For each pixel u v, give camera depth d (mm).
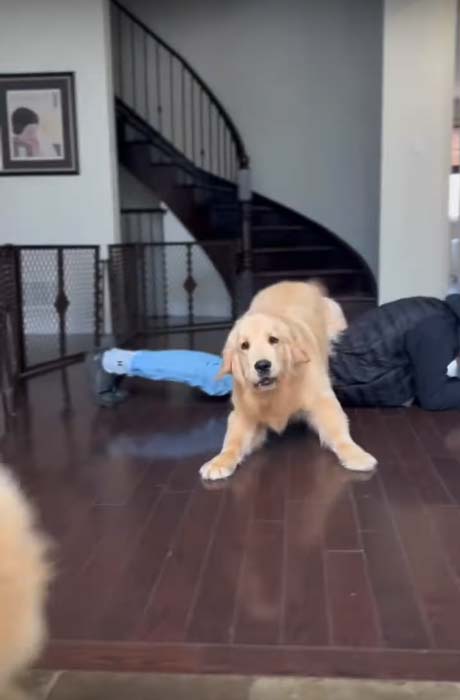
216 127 7488
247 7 7340
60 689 1447
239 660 1507
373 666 1476
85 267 5469
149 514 2262
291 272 7148
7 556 980
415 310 3375
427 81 5578
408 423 3188
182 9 7387
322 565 1887
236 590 1772
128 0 7395
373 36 7180
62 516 2260
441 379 3338
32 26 5688
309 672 1475
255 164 7613
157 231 6945
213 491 2441
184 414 3443
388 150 5711
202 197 6988
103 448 2943
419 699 1387
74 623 1645
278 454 2801
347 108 7379
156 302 6922
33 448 2959
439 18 5488
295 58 7371
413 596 1719
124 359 3539
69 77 5727
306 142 7508
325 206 7574
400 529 2096
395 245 5820
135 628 1620
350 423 3201
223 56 7441
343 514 2213
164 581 1829
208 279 6930
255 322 2648
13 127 5836
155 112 7543
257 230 7531
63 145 5824
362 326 3426
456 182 8711
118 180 6652
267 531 2109
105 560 1956
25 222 5965
